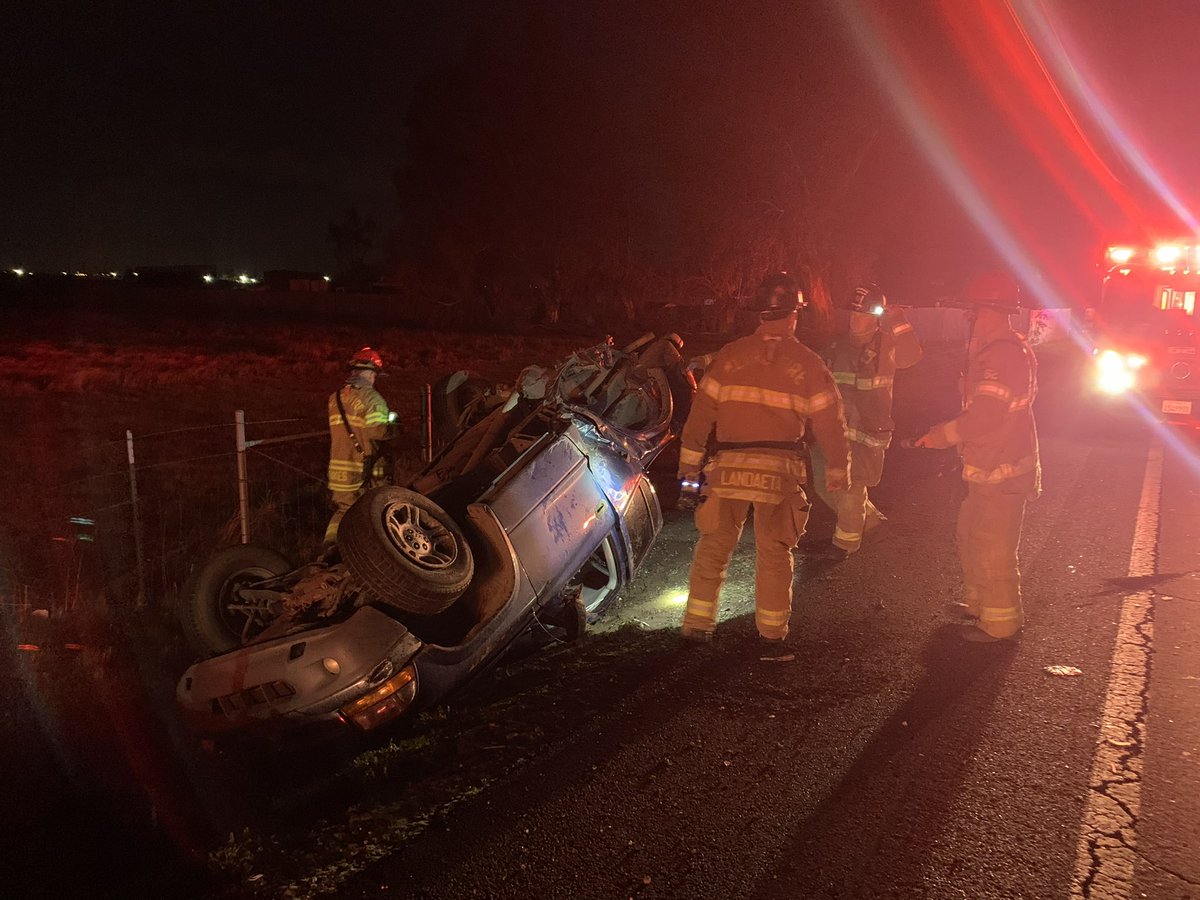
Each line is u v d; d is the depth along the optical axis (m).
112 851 3.73
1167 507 8.67
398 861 3.52
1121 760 4.04
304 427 14.52
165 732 4.75
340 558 5.00
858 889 3.25
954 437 5.36
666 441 6.56
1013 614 5.39
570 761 4.20
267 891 3.39
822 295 43.88
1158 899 3.15
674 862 3.44
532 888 3.32
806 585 6.57
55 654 5.39
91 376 21.83
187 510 8.88
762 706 4.65
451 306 55.44
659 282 50.66
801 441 5.33
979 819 3.63
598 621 6.05
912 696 4.71
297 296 74.69
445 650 4.58
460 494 5.48
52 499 9.27
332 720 4.23
